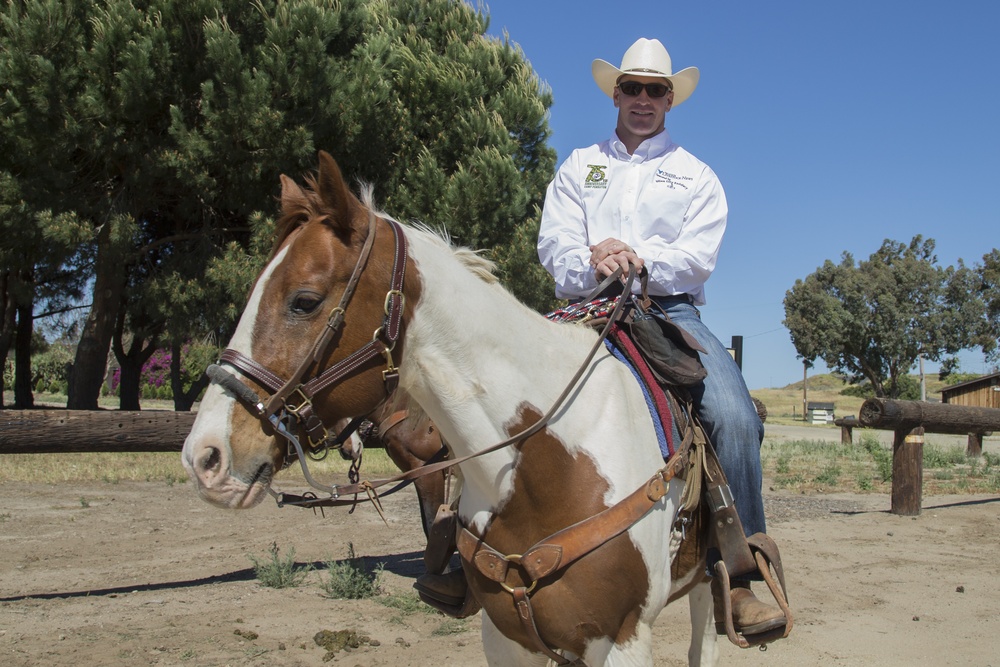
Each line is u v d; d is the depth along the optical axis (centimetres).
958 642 467
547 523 227
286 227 218
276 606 508
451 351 223
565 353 244
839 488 1164
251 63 1216
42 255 1277
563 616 222
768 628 261
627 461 235
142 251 1366
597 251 275
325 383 204
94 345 1401
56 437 500
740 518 276
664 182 311
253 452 199
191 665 400
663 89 325
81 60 1137
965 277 6009
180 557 646
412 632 466
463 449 229
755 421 278
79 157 1266
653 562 233
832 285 6222
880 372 6250
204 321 1349
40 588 546
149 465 1226
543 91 1673
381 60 1379
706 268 297
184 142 1174
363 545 705
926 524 853
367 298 209
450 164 1464
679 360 262
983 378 3988
